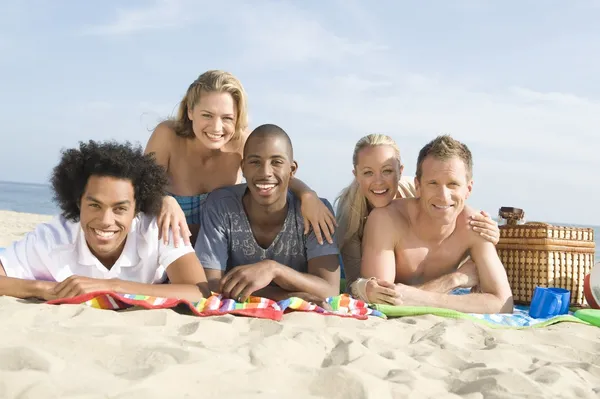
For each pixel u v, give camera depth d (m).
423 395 2.24
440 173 4.17
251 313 3.38
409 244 4.44
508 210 5.41
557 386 2.51
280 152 3.94
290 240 4.22
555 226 5.04
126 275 3.71
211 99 4.47
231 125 4.58
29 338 2.42
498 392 2.31
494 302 4.23
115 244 3.52
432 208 4.24
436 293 4.20
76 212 3.57
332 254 4.17
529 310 4.61
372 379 2.25
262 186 3.95
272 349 2.63
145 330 2.77
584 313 4.29
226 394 2.03
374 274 4.34
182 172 4.86
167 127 4.85
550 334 3.61
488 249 4.40
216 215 4.20
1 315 2.83
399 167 4.69
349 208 4.82
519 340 3.50
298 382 2.21
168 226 3.72
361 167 4.58
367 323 3.55
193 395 1.99
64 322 2.83
